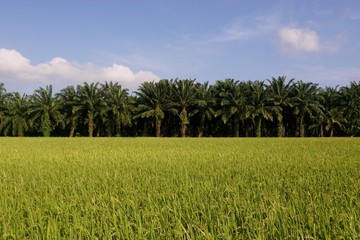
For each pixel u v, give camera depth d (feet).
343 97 188.34
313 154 44.42
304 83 184.24
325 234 11.97
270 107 183.83
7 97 197.06
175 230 12.30
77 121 195.00
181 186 20.07
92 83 187.21
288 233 12.46
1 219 14.57
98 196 18.33
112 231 13.08
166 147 67.97
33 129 201.36
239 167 30.37
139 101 193.47
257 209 14.85
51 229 13.16
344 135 200.44
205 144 80.43
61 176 26.09
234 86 186.91
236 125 190.08
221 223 13.60
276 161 35.42
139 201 17.25
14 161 39.27
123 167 31.55
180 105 190.29
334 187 19.83
